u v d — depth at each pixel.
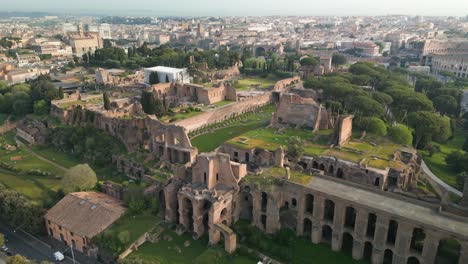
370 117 158.50
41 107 190.62
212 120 190.25
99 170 140.62
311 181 101.12
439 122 150.88
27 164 147.25
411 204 88.56
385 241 86.62
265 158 127.12
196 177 107.12
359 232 90.00
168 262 91.44
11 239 106.62
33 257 98.12
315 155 127.38
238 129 181.62
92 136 155.25
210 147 154.88
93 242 96.75
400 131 139.12
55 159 152.25
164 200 115.56
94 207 106.38
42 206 112.12
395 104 191.25
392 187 113.50
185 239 100.38
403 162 122.19
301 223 99.81
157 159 135.62
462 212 88.19
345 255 93.88
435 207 87.00
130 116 165.25
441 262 84.88
